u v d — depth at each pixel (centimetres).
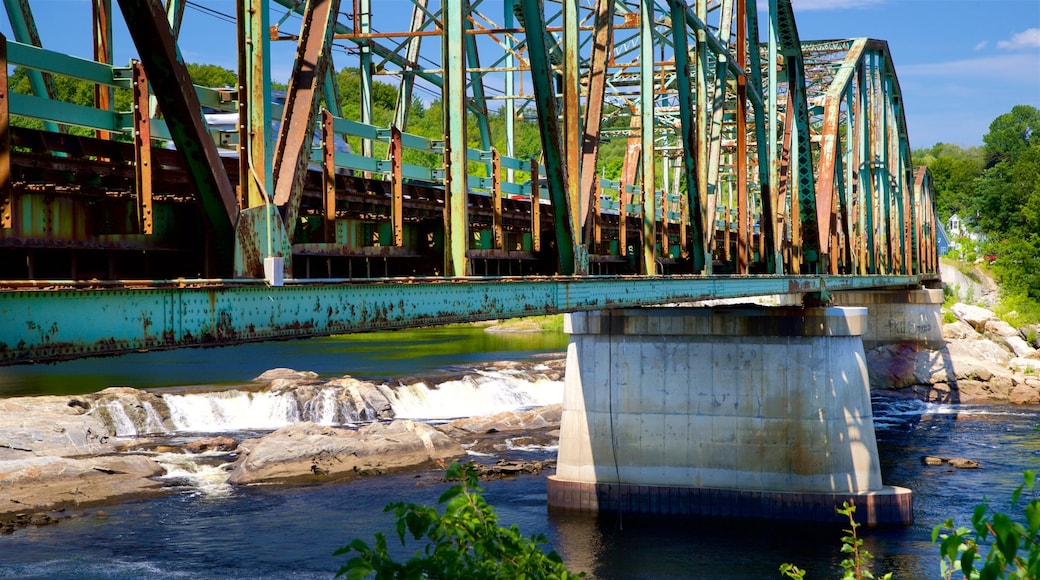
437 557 773
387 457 3709
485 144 3438
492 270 2144
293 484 3434
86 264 1173
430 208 1870
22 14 1487
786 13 4291
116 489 3266
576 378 3550
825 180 4703
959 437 4825
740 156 3300
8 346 829
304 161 1185
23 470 3219
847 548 1185
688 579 2617
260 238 1098
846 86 5384
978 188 16412
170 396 4381
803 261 4259
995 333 8350
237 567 2569
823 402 3312
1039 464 4041
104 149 1170
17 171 1062
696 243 2816
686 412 3428
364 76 2820
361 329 1277
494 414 4572
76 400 4156
